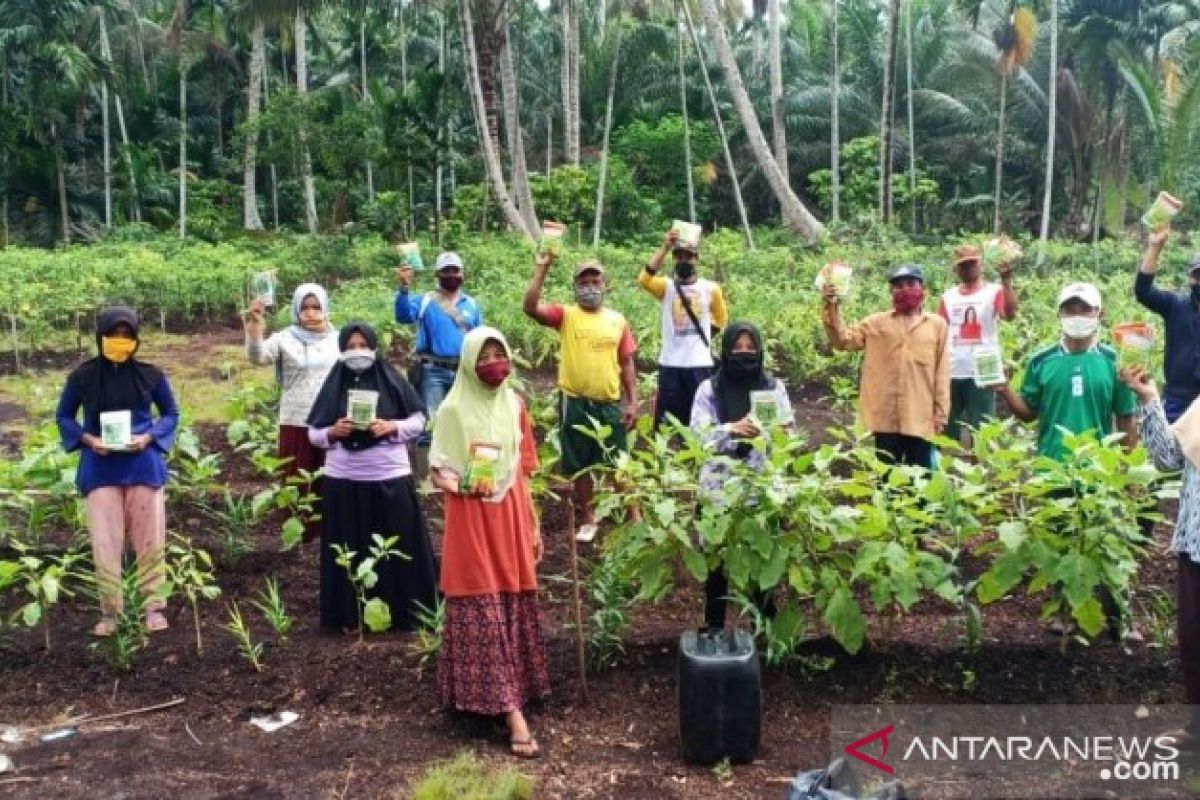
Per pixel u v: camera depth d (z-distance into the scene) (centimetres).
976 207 3008
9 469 630
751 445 489
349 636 551
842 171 3192
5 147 2952
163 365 1349
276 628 537
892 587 464
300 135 2509
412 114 2339
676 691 480
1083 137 2642
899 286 603
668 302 702
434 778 408
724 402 508
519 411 463
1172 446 418
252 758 436
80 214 3203
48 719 474
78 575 544
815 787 361
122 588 527
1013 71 2497
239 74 3675
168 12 3838
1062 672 485
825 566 484
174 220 3272
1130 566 456
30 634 562
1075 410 534
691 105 3325
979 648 504
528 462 470
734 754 420
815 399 1096
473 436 442
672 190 3147
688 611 568
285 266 2053
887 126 2070
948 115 3058
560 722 460
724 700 416
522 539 455
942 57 3100
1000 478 480
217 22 3353
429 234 2481
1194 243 1953
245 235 3053
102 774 425
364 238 2494
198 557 650
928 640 516
